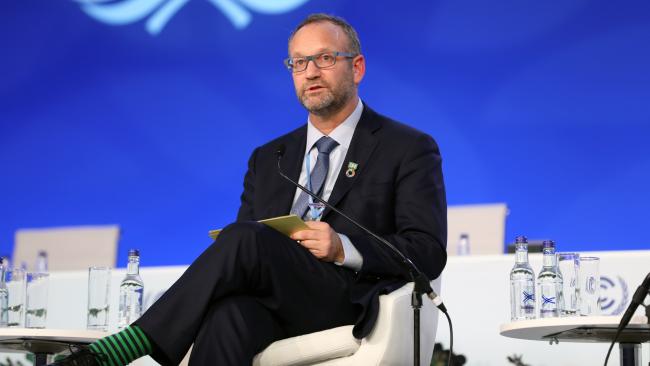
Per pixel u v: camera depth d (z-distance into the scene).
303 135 7.70
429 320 6.61
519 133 17.80
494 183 17.86
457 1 18.25
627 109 17.23
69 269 11.78
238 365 5.70
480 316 8.38
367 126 7.43
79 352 5.58
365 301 6.11
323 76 7.34
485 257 8.45
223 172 19.50
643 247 16.94
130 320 7.75
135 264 7.90
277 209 7.30
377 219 7.02
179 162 19.78
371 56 18.67
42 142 20.56
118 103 20.22
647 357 7.98
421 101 18.36
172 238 19.67
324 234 6.27
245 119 19.42
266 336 6.02
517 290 7.24
